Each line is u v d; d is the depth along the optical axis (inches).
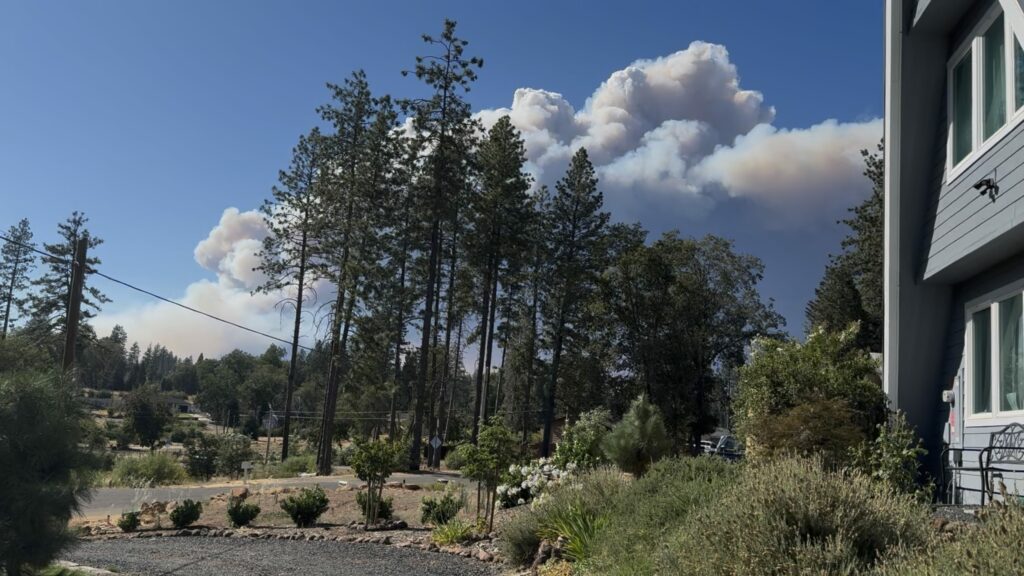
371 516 622.2
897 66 411.5
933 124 406.6
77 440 300.2
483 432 501.0
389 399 2391.7
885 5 426.3
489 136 1935.3
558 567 325.7
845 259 1509.6
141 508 706.8
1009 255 341.1
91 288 2070.6
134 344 5846.5
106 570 382.6
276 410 4084.6
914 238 407.5
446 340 2202.3
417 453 1594.5
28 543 276.1
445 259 2054.6
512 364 2348.7
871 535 189.9
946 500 368.2
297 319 1823.3
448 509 590.2
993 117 343.9
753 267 2119.8
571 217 2107.5
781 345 440.1
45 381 295.1
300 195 1796.3
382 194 1705.2
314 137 1793.8
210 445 1510.8
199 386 5206.7
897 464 320.2
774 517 194.2
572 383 2191.2
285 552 469.4
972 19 370.6
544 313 2150.6
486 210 1884.8
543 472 592.7
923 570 152.9
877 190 1355.8
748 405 414.3
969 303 381.1
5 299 2081.7
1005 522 154.3
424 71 1646.2
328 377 1643.7
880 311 1390.3
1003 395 343.3
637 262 2030.0
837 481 209.5
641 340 2012.8
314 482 1206.3
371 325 1662.2
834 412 347.9
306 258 1804.9
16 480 273.1
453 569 386.6
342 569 391.5
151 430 2773.1
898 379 401.1
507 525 399.5
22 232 2106.3
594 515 350.6
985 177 333.1
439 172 1659.7
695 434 2044.8
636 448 531.5
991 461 314.2
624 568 253.6
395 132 1681.8
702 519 216.1
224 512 745.0
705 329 2064.5
